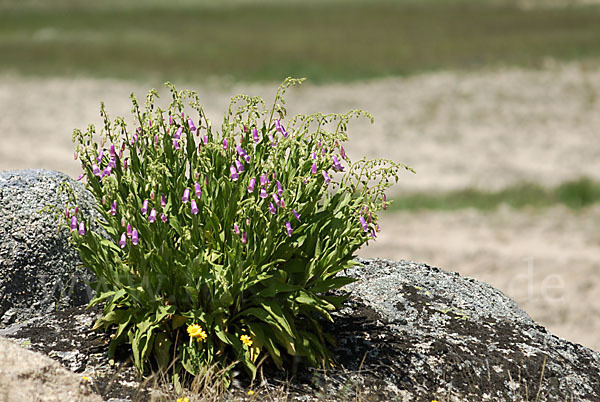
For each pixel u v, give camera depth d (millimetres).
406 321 6703
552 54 31969
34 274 6488
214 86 26766
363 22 46656
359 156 19516
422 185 17672
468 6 55625
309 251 5902
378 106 24500
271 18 49781
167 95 25328
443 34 39312
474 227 14984
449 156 19844
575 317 11016
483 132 22031
